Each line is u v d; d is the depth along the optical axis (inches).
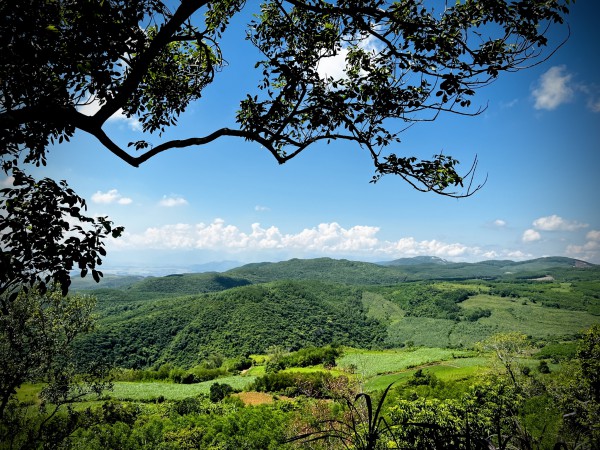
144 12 157.3
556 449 75.5
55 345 344.5
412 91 163.9
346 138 160.9
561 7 127.1
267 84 191.9
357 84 171.8
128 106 203.0
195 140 143.7
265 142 157.9
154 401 2078.0
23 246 124.3
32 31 119.6
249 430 1283.2
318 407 706.2
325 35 171.0
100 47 132.0
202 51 201.8
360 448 51.6
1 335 313.0
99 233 133.4
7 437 323.3
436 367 2662.4
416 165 152.4
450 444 49.7
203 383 2652.6
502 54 136.9
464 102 142.9
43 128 157.0
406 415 579.8
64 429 358.9
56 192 134.0
